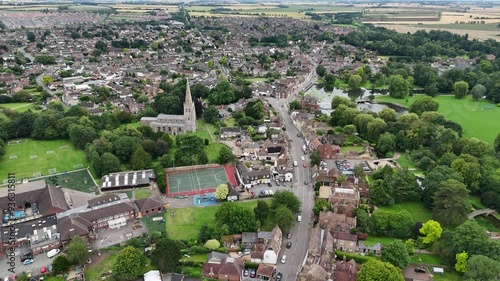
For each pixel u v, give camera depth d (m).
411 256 181.12
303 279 157.38
